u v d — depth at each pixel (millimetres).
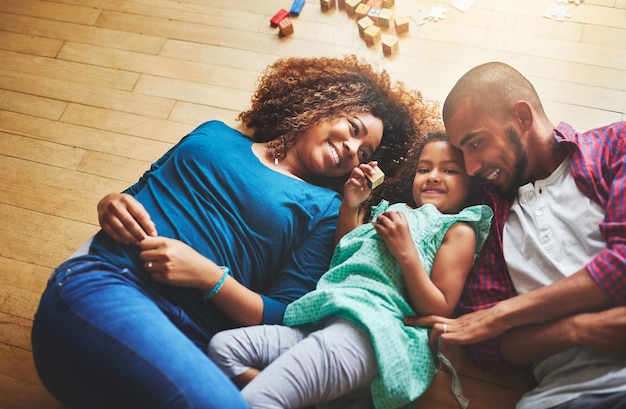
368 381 1312
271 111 1833
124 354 1173
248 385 1250
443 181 1536
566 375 1290
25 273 1692
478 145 1480
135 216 1370
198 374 1166
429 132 1665
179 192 1479
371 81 1808
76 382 1213
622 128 1423
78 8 2264
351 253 1472
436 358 1484
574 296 1253
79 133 1963
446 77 1959
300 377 1243
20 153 1929
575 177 1401
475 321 1354
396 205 1595
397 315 1373
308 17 2156
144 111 1998
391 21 2078
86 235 1752
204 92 2023
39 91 2074
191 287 1383
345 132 1643
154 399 1145
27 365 1540
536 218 1434
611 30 1980
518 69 1942
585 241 1340
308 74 1848
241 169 1529
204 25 2188
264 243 1484
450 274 1433
